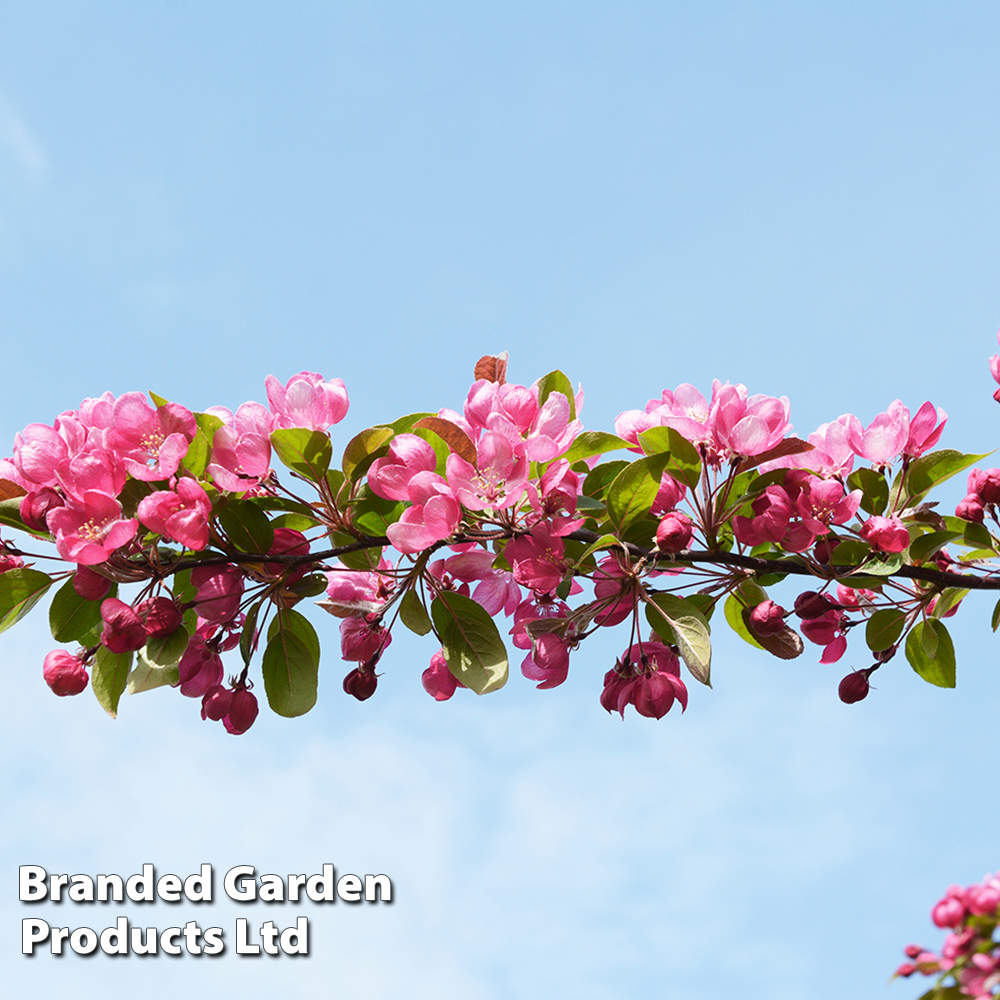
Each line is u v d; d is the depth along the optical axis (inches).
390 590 75.4
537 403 73.6
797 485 73.8
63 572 73.4
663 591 73.6
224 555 73.2
